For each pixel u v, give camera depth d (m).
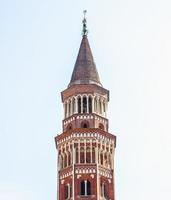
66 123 146.12
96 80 153.00
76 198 132.12
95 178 135.00
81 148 139.62
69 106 148.62
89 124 144.12
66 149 140.88
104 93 151.00
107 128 146.75
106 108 149.75
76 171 136.00
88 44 162.50
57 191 136.50
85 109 146.88
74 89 149.00
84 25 166.62
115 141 144.75
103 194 134.88
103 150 140.62
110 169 139.25
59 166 140.12
